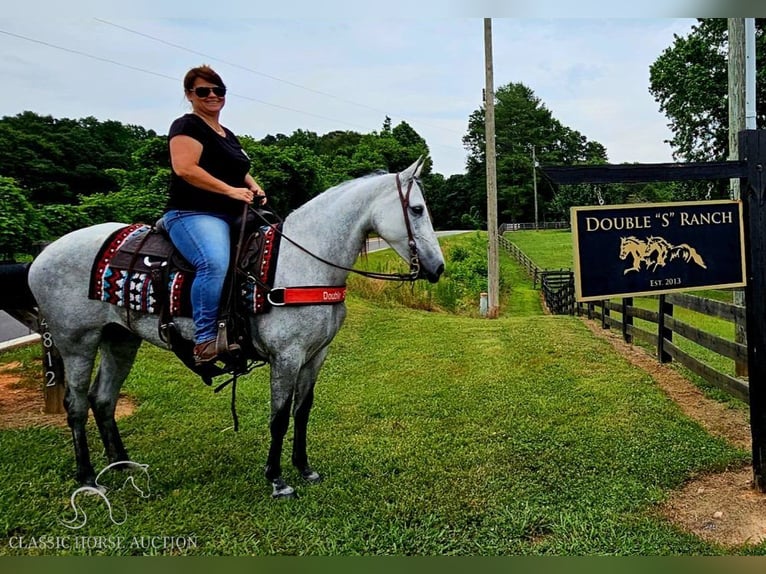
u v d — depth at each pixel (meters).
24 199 7.27
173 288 2.97
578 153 66.25
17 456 3.68
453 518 2.90
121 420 4.43
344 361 6.71
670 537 2.70
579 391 5.23
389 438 4.06
